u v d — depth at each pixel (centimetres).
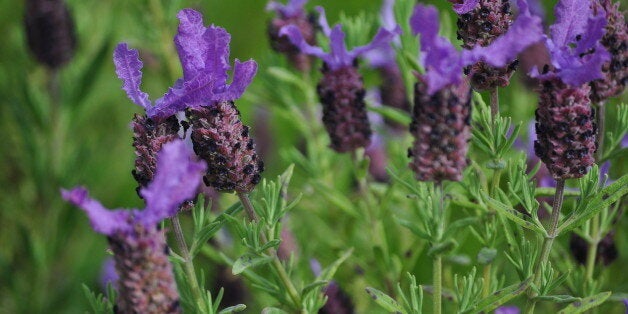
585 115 42
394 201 57
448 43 41
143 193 38
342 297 50
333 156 60
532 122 55
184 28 42
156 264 39
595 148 42
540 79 42
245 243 44
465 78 42
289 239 53
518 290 43
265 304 54
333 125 49
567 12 41
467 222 44
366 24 57
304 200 58
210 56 42
